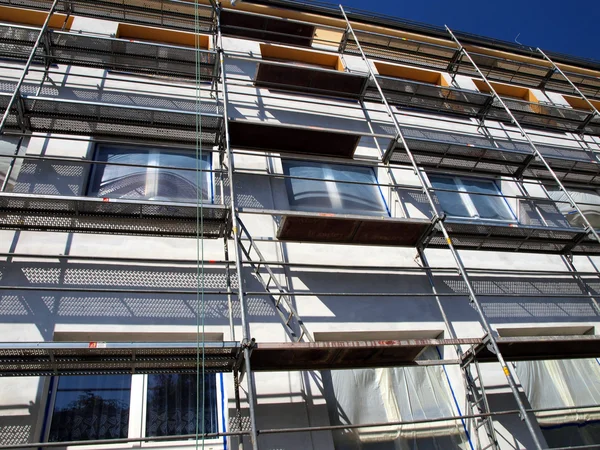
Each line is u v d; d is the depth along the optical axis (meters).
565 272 8.49
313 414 5.73
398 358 5.86
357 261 7.44
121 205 5.90
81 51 8.48
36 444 3.96
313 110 9.92
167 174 7.76
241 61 10.58
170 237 6.71
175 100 8.83
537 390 7.08
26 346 4.43
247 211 6.27
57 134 7.63
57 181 7.00
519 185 10.18
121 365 5.04
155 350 4.79
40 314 5.68
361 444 5.94
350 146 8.56
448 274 7.86
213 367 5.35
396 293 7.14
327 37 12.76
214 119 7.55
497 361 6.42
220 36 9.97
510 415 6.52
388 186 8.53
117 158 7.79
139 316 5.97
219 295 6.43
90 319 5.79
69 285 5.99
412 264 7.73
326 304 6.82
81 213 6.00
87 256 6.21
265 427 5.46
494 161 9.59
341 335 6.67
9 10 9.77
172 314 6.09
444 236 7.31
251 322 6.30
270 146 8.30
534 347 6.29
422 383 6.67
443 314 7.08
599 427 6.92
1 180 6.87
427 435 6.17
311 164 8.95
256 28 11.34
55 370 4.98
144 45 8.50
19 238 6.24
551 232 8.01
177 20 10.79
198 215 6.12
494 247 8.15
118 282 6.19
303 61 11.88
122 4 10.16
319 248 7.44
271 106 9.61
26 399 5.07
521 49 15.15
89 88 8.50
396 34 13.62
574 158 11.06
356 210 8.48
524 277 8.32
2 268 5.92
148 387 5.70
